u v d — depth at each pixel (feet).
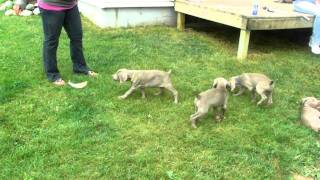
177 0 14.48
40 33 13.33
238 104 8.93
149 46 12.49
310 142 7.66
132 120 8.02
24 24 14.40
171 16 15.10
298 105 9.15
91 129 7.62
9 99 8.64
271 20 11.71
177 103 8.79
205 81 10.12
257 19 11.51
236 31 14.79
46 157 6.76
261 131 7.90
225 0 14.51
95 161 6.71
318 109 8.73
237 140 7.53
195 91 9.47
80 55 9.96
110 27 14.35
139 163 6.70
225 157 6.99
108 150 7.02
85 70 10.10
